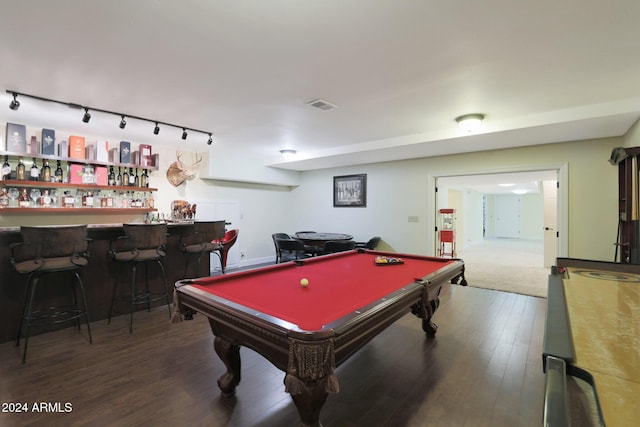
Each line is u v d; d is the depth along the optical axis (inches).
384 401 79.4
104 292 135.9
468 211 439.5
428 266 114.4
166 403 77.5
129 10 68.3
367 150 202.1
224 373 90.4
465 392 83.3
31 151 157.8
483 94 118.0
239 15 70.6
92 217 186.2
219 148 224.2
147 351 105.4
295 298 75.1
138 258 127.7
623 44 82.4
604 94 117.5
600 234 165.8
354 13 69.9
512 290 187.5
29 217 164.6
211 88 112.6
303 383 54.1
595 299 57.9
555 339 37.8
